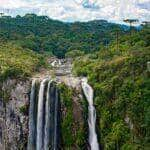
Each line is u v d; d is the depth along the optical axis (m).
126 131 93.12
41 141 102.75
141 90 94.75
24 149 104.31
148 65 97.44
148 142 90.00
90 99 101.88
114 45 130.75
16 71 109.25
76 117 99.75
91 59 131.25
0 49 147.25
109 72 103.38
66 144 99.62
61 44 195.50
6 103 107.25
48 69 135.38
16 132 105.25
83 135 98.62
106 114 97.19
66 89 101.88
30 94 105.69
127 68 100.50
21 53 148.62
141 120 92.12
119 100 96.31
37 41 191.50
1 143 107.06
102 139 97.06
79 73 116.75
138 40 123.38
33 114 104.69
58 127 101.25
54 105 102.31
